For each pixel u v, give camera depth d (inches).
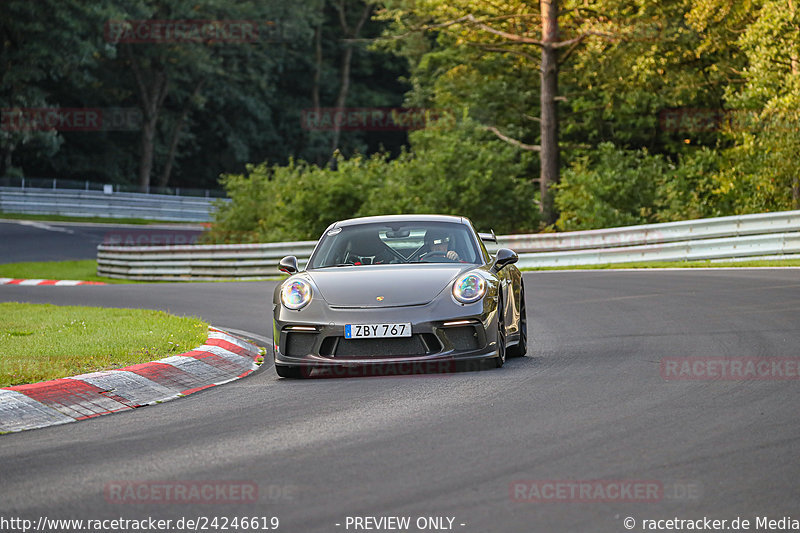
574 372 924.6
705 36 3371.1
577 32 3474.4
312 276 1004.6
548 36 3494.1
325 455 619.5
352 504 507.8
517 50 3853.3
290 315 957.2
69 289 2346.2
